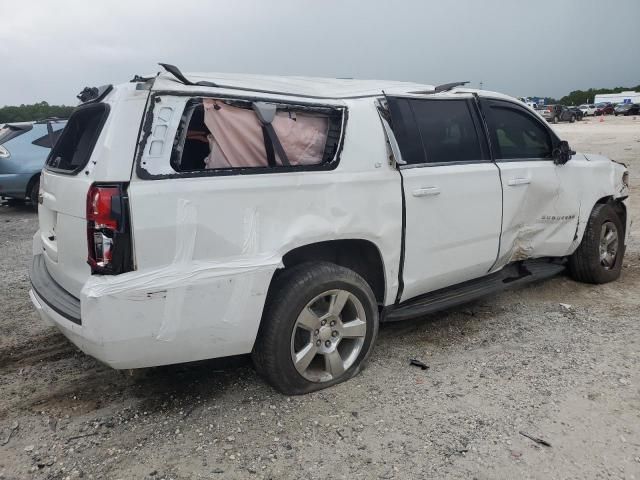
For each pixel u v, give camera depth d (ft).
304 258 11.71
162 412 10.82
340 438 9.84
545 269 16.92
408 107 12.98
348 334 11.61
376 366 12.59
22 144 34.14
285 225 10.44
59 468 9.16
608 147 64.75
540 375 11.98
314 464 9.15
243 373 12.32
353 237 11.37
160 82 9.61
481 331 14.56
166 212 9.21
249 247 9.98
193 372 12.40
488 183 14.07
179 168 9.54
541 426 10.06
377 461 9.20
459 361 12.80
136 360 9.40
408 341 14.01
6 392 11.71
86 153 9.83
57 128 35.17
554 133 16.53
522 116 15.83
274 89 10.99
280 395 11.31
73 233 9.87
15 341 14.39
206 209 9.55
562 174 16.25
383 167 11.94
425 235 12.76
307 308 10.84
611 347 13.30
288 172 10.62
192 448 9.63
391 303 12.69
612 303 16.40
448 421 10.30
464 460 9.18
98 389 11.79
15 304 17.21
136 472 9.03
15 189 33.88
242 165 10.34
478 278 15.19
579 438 9.69
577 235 16.96
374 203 11.67
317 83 12.60
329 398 11.18
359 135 11.68
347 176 11.34
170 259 9.30
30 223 31.53
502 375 12.04
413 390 11.47
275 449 9.56
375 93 12.53
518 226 15.28
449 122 13.84
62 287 10.94
